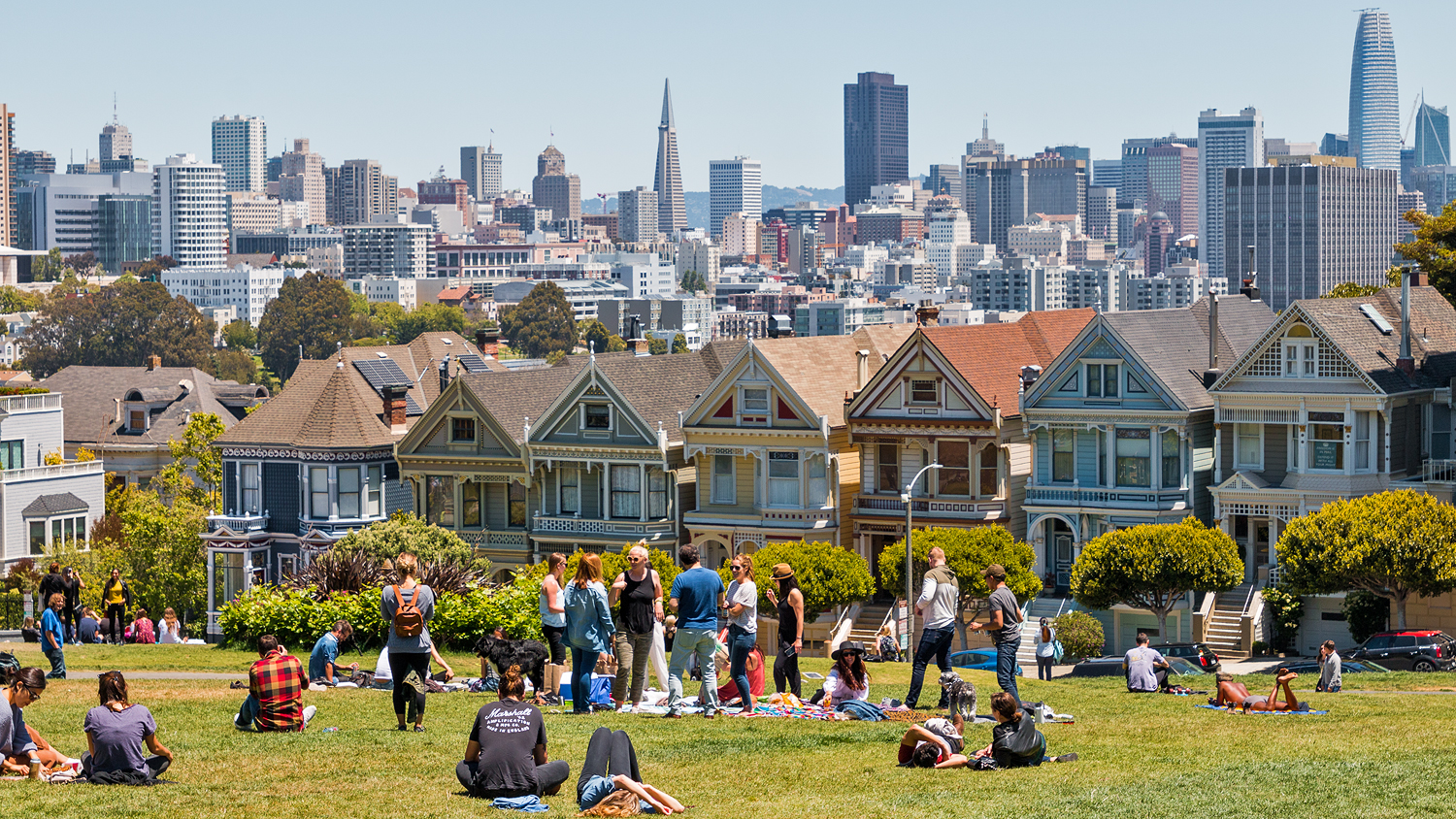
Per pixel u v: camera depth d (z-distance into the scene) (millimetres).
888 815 29531
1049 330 88000
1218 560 72500
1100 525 78938
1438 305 83438
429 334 107500
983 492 80125
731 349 93062
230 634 60281
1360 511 69688
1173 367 79375
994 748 34438
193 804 30016
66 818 28938
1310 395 75688
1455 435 79250
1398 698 48781
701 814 29594
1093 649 74625
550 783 30906
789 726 38375
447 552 80688
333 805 29938
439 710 41219
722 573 74312
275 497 92250
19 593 91688
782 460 81875
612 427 84750
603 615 39969
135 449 120562
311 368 95938
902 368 80375
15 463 104250
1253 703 44812
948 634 40125
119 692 32344
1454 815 29609
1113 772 33781
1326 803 30672
